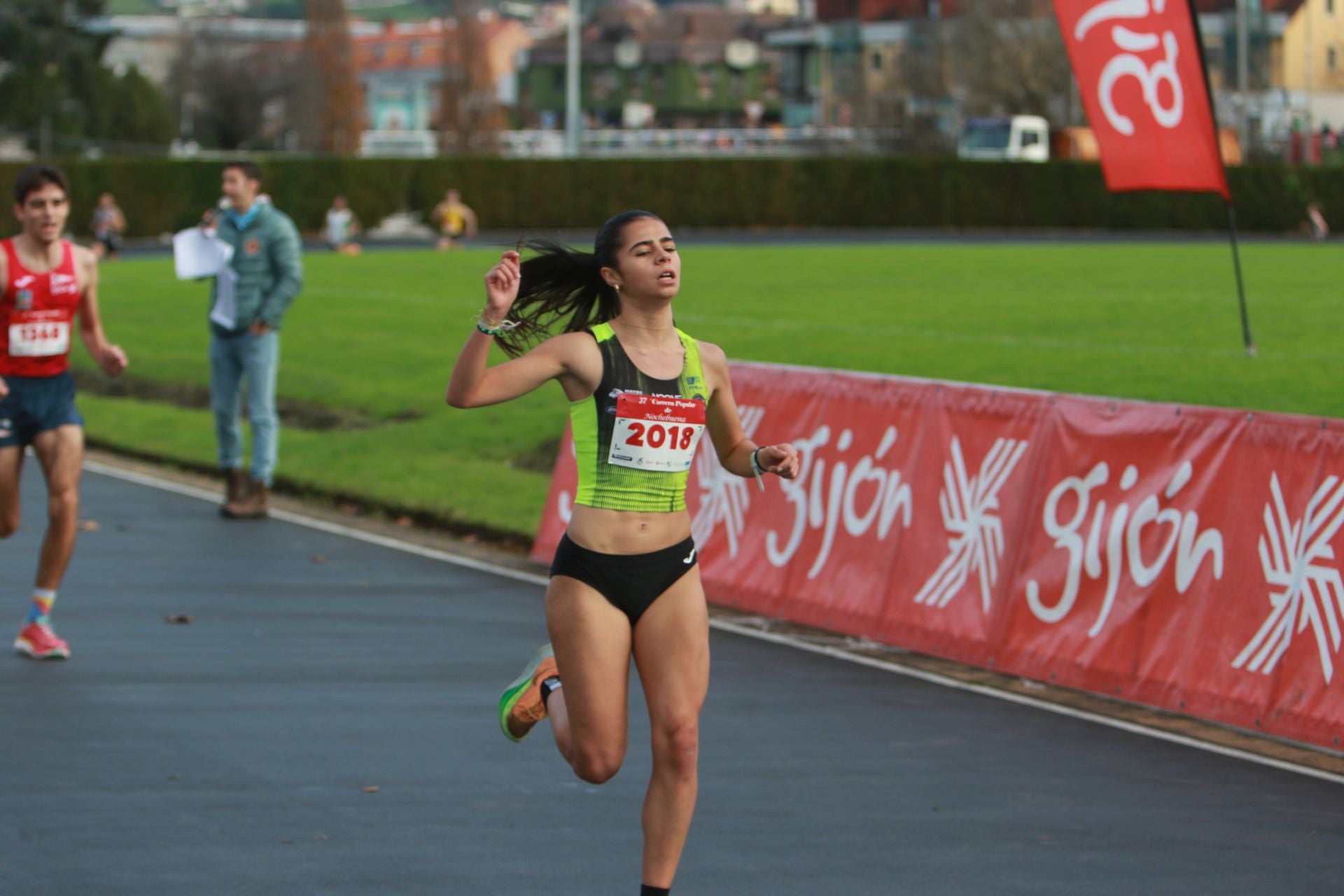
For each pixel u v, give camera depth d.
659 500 17.70
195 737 24.97
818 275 120.50
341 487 49.09
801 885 19.23
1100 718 26.94
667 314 18.20
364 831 20.94
